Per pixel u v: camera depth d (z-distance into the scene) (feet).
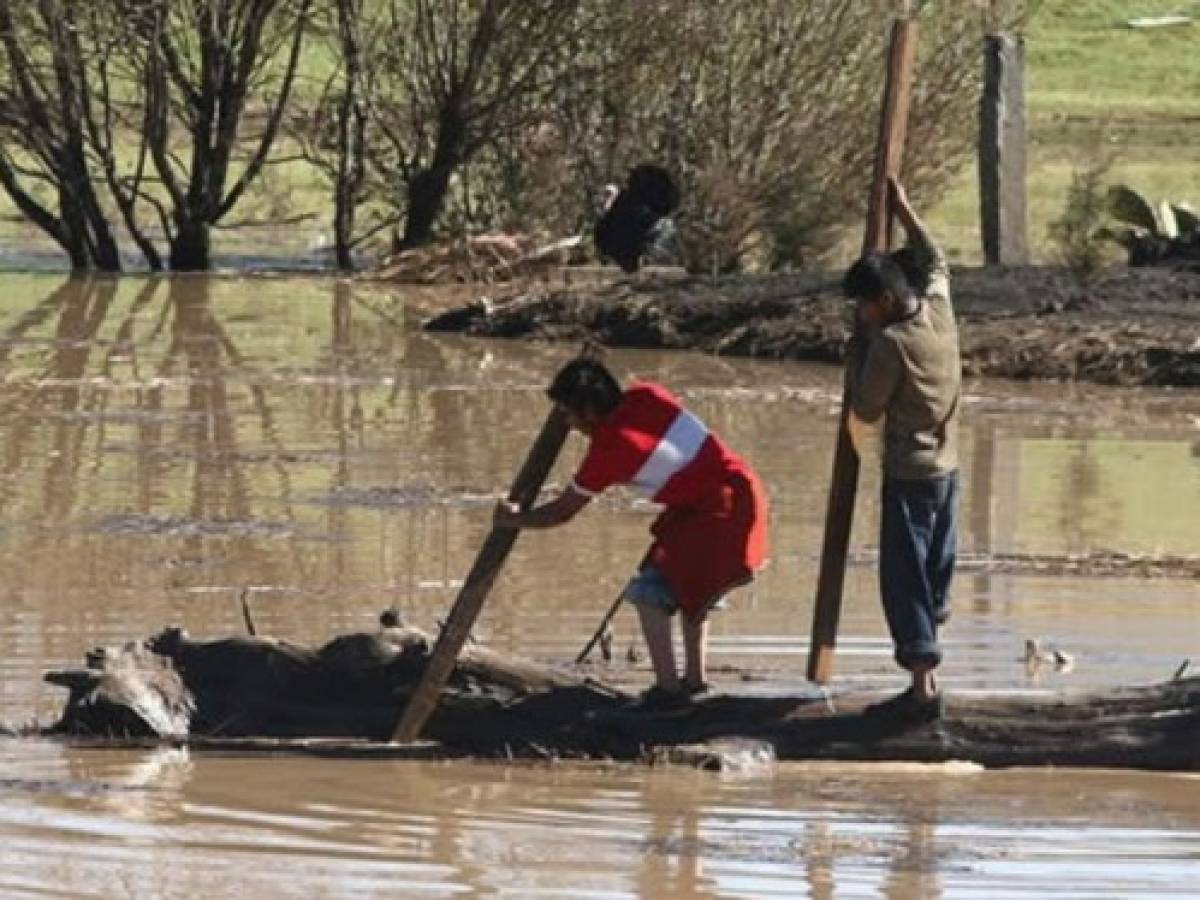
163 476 120.98
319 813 69.31
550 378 158.20
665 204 196.85
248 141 264.93
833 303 174.09
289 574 99.71
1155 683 83.20
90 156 259.39
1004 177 191.01
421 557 103.14
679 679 78.07
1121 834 68.49
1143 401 151.12
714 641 89.20
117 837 66.54
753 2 214.48
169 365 161.79
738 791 72.43
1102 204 197.47
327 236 260.01
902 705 75.92
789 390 152.56
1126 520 112.78
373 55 229.45
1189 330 162.50
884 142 76.43
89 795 70.64
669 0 215.51
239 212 266.16
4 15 223.10
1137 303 171.22
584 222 223.30
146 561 101.71
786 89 214.28
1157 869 65.16
